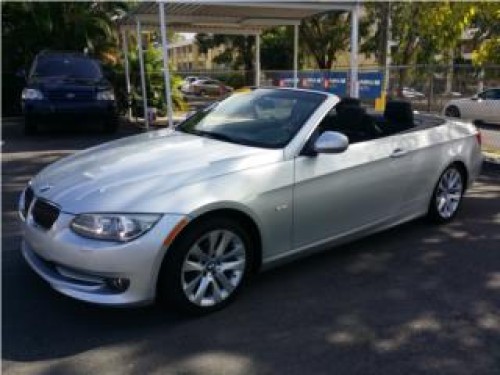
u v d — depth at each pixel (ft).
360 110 16.99
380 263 16.74
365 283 15.33
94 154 15.40
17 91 57.93
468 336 12.71
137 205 12.08
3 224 19.86
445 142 19.33
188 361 11.43
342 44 106.52
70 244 11.99
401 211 17.97
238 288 13.80
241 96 18.21
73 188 12.89
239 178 13.46
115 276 11.91
